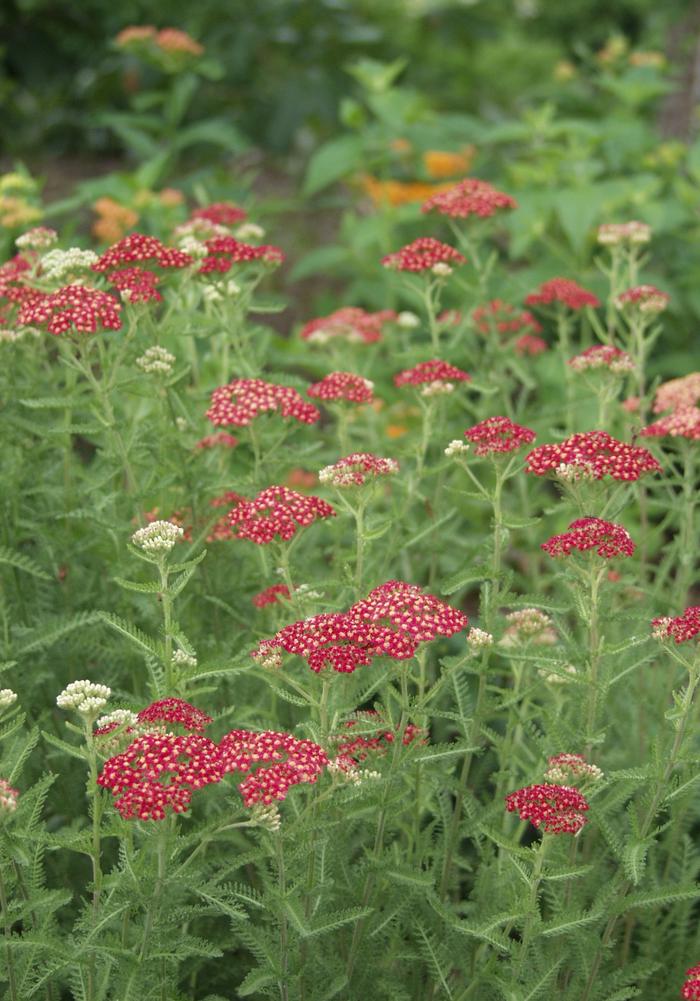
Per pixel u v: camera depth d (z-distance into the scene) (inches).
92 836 56.6
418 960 62.3
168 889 58.0
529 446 62.6
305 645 57.2
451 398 70.7
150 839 57.1
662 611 69.7
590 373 70.3
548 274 97.8
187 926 62.7
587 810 59.4
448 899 62.7
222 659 62.6
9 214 83.0
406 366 87.4
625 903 59.6
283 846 58.0
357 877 60.6
